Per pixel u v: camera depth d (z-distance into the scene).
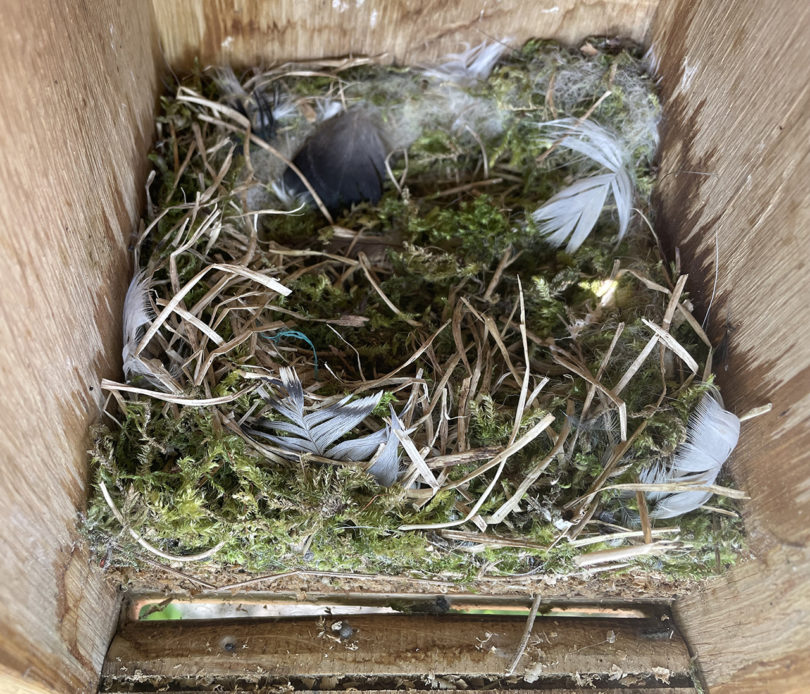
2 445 0.62
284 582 1.00
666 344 0.95
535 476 0.90
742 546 0.90
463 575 0.95
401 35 1.13
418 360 1.01
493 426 0.93
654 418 0.94
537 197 1.17
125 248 0.93
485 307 1.09
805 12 0.78
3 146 0.59
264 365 0.95
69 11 0.73
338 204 1.16
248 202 1.12
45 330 0.69
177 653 0.96
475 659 0.97
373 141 1.16
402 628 1.00
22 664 0.70
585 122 1.12
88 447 0.83
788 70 0.80
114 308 0.88
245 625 1.00
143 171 1.01
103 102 0.84
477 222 1.11
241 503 0.86
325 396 0.94
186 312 0.90
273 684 0.94
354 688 0.94
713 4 0.95
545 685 0.96
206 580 0.97
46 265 0.68
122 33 0.91
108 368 0.87
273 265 1.07
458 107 1.18
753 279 0.87
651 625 1.03
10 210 0.61
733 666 0.91
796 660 0.80
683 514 0.94
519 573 0.95
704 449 0.91
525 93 1.14
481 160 1.21
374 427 0.94
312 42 1.13
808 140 0.77
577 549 0.92
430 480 0.90
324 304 1.07
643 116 1.10
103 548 0.87
